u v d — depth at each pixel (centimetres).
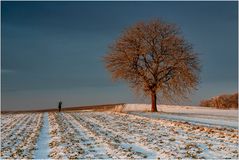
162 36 6088
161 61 6078
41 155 2019
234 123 3656
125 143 2359
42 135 2933
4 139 2725
